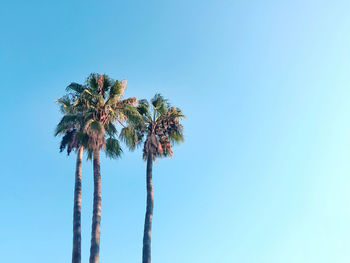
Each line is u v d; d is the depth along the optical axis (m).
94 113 31.88
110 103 32.53
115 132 33.16
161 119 36.59
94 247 28.64
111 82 33.16
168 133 36.78
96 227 29.39
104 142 31.33
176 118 36.84
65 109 35.47
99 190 30.64
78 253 28.80
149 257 30.67
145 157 36.16
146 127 36.09
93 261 28.06
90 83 33.16
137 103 33.81
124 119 33.09
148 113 36.34
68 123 32.72
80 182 32.09
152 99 37.31
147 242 31.27
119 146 33.59
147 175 34.44
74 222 30.08
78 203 31.00
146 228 31.94
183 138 36.97
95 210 29.95
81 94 31.84
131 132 34.03
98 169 31.06
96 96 31.94
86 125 30.45
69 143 34.56
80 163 33.00
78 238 29.45
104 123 32.03
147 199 33.50
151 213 32.84
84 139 31.00
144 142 36.09
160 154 35.25
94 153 31.33
